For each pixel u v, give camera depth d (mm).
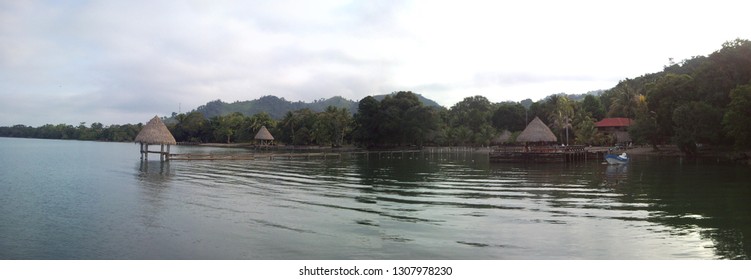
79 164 47688
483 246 13125
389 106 100000
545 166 45031
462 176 34125
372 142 101812
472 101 142375
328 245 13281
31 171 38750
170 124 165875
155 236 14422
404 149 100062
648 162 49281
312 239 13945
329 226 15695
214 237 14242
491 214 17828
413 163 51438
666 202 20828
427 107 96562
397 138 99062
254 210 18781
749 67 49656
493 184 28328
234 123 145375
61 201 21391
